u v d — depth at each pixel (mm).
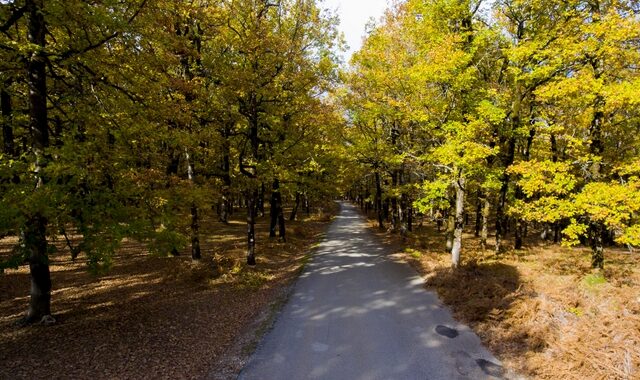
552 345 7145
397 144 21078
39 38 7664
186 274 12898
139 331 8172
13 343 7137
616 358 6273
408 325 8992
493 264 15797
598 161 11453
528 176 11648
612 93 9688
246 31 13789
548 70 11625
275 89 14391
